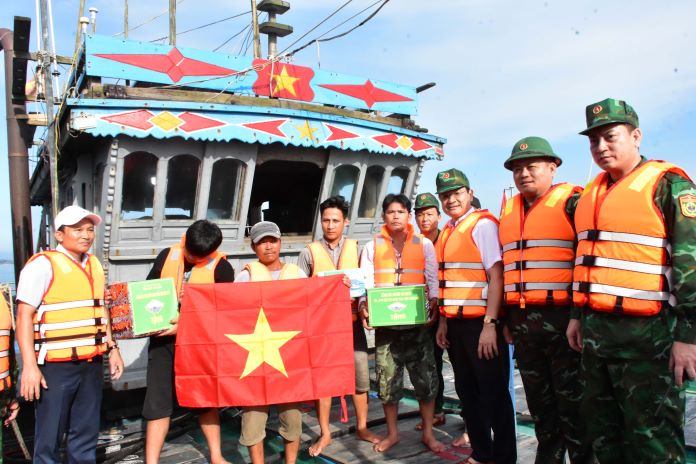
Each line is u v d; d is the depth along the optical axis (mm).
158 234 5566
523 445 4348
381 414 5375
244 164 5863
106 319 3719
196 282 3982
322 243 4621
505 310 3637
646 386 2582
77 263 3590
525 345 3318
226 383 3621
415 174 7395
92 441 3629
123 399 5469
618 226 2678
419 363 4336
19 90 6980
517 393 5910
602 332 2711
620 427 2820
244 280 3938
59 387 3436
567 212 3205
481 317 3715
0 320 3406
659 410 2566
